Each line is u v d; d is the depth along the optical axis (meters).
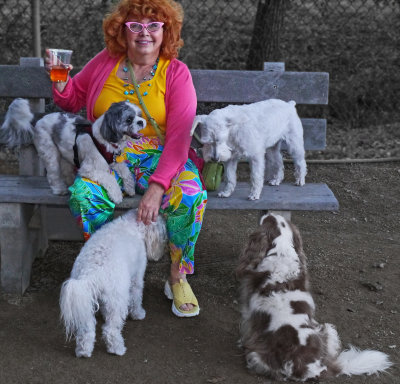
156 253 3.26
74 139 3.33
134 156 3.43
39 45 5.44
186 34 8.32
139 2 3.32
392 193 5.25
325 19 8.51
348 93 7.50
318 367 2.74
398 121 7.32
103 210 3.33
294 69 7.93
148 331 3.27
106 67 3.50
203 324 3.37
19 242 3.55
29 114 3.46
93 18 7.81
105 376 2.87
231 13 8.73
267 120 3.45
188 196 3.24
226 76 4.02
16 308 3.48
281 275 2.94
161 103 3.42
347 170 5.66
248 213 4.96
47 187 3.60
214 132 3.18
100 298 2.90
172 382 2.84
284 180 5.22
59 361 2.98
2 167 5.19
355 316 3.46
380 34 8.33
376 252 4.29
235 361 3.03
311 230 4.66
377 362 2.88
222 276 3.91
